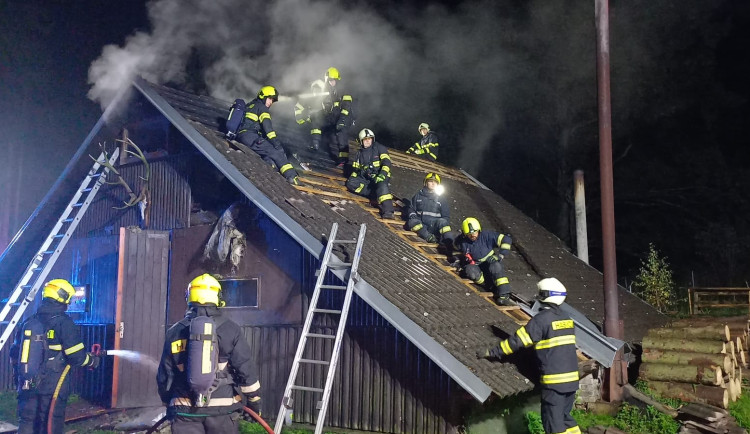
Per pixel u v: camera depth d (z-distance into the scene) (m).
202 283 4.61
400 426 6.77
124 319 8.66
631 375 9.46
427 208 9.86
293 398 7.51
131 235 8.91
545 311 6.25
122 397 8.48
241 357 4.52
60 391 5.93
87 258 9.54
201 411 4.43
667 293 15.27
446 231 9.62
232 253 8.26
